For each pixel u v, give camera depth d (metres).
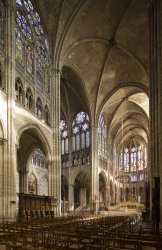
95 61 44.78
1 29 23.25
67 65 41.06
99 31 39.12
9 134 22.25
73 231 12.03
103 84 49.38
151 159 25.98
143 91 48.22
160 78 23.48
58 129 33.66
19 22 27.38
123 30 39.38
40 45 32.19
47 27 34.50
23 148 37.84
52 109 33.69
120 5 35.50
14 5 24.98
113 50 43.19
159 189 21.20
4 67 22.92
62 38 35.22
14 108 23.27
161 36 23.95
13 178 22.02
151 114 26.16
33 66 29.55
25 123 25.75
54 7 33.25
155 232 12.13
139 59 42.38
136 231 12.88
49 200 30.12
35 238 9.27
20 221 20.47
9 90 22.80
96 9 35.19
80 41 38.34
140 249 7.27
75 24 35.44
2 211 20.70
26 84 27.17
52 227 14.53
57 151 32.81
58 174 32.09
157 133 24.75
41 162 49.34
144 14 36.12
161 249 7.63
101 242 10.05
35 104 28.88
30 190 43.81
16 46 25.98
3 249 9.73
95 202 49.97
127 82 48.44
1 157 21.42
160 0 24.95
